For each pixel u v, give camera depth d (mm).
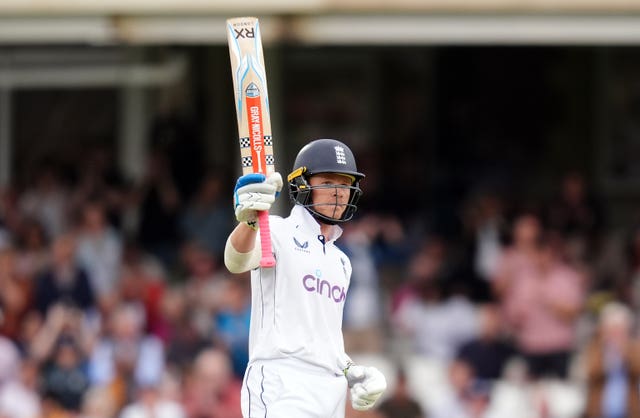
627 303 42375
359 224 43781
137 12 39438
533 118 52844
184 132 47656
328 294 18297
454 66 52750
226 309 38531
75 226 43062
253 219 17438
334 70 52594
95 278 41156
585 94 52812
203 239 43938
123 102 49969
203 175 47625
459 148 52594
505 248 42219
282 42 40594
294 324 18000
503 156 52719
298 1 39156
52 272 39500
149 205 44750
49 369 36500
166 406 35188
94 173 47562
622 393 36719
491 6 39781
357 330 40562
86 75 46938
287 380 17859
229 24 18344
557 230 45781
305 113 52625
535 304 39250
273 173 17547
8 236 43312
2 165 49656
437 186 51500
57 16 39781
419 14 39875
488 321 38406
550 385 38875
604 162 52719
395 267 44938
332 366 18250
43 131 49906
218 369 35844
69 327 37406
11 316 38406
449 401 37125
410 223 49094
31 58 46500
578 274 40781
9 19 39844
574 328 39656
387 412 36344
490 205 45906
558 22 40312
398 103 52719
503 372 38219
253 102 18094
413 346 40719
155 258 44094
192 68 49188
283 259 18094
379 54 52688
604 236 46375
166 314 38906
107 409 35219
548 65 52781
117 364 36594
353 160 18547
